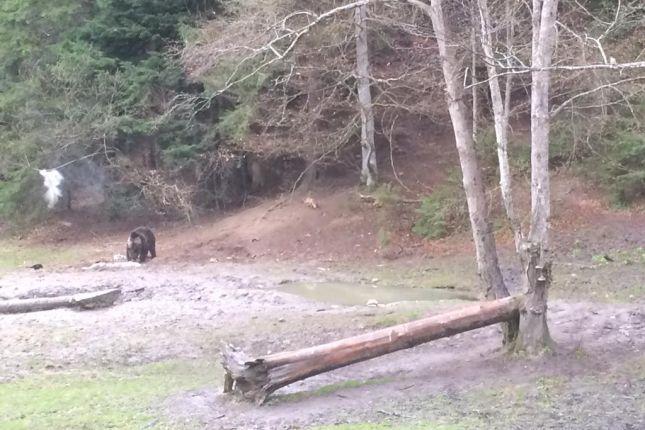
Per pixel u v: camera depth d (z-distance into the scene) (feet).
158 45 82.64
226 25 63.82
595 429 21.66
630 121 58.80
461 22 40.27
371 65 69.56
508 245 59.72
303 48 57.72
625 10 42.37
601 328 32.71
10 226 85.66
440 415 23.58
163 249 72.13
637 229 57.77
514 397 24.88
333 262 63.41
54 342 37.37
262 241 70.33
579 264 52.42
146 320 42.16
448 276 54.08
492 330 34.06
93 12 83.92
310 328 37.76
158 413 25.08
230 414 24.79
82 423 23.91
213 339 36.88
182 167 80.59
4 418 24.76
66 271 63.16
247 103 68.44
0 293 51.75
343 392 26.91
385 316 38.45
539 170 27.84
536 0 27.53
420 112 68.85
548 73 27.35
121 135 82.02
